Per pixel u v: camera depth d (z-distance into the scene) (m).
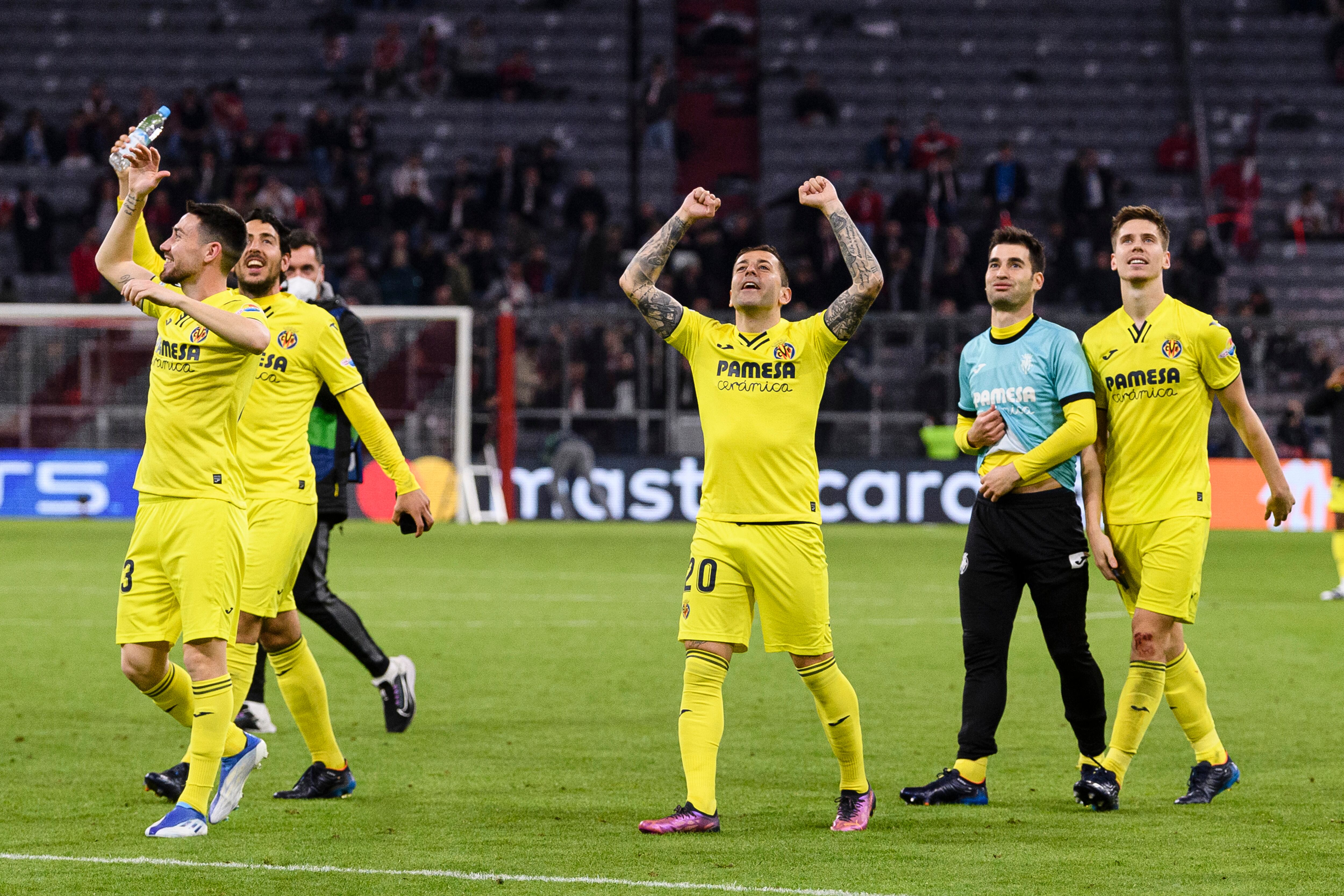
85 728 19.92
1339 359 62.81
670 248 15.35
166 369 14.45
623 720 20.86
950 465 62.72
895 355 63.44
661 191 80.50
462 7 88.06
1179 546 15.92
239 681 15.84
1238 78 87.69
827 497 62.69
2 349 60.78
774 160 82.94
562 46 87.62
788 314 66.88
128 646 14.61
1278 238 81.25
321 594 19.23
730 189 83.44
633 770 17.53
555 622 31.44
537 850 13.70
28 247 71.56
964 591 16.31
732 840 14.14
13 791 16.17
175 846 13.76
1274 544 54.53
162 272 14.80
